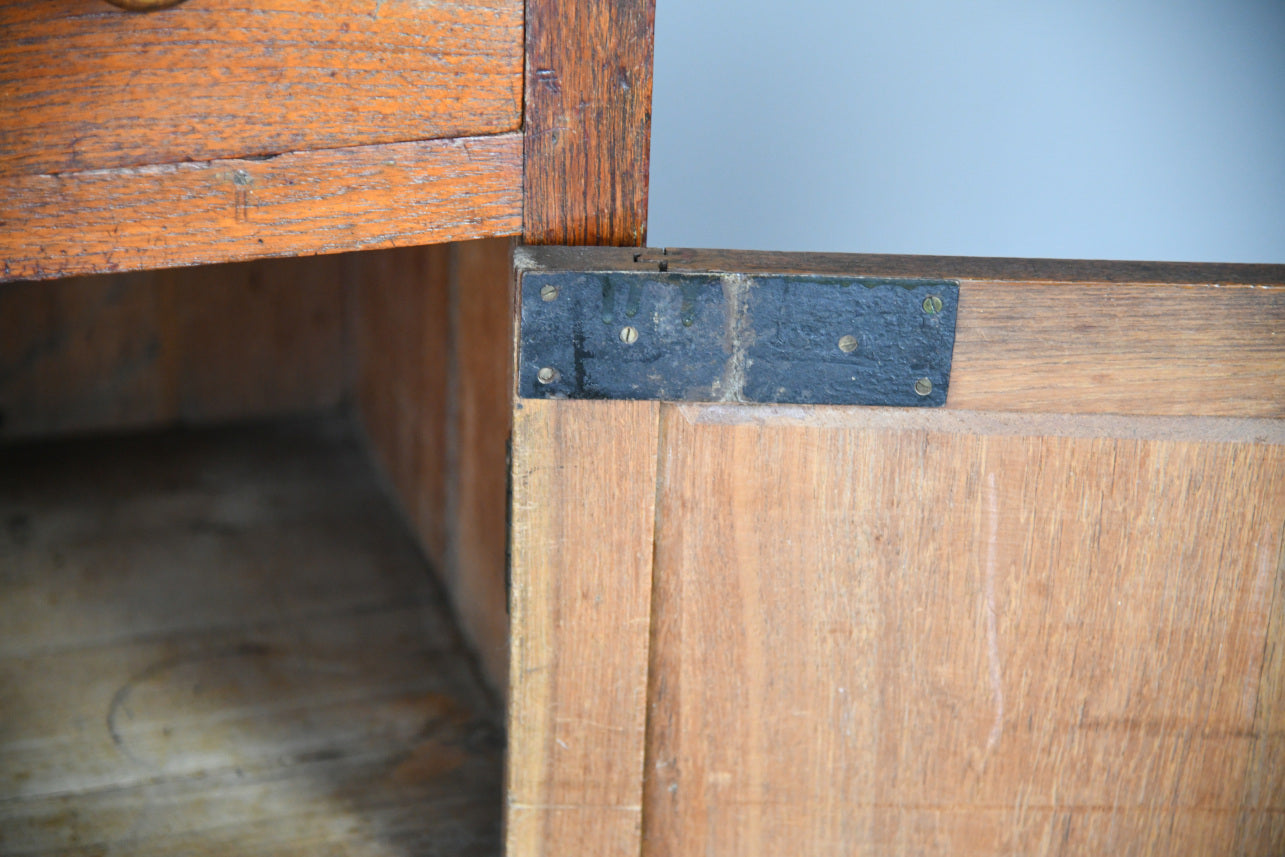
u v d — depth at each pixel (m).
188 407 1.51
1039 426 0.86
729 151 1.26
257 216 0.83
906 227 1.31
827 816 0.90
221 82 0.81
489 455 1.06
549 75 0.85
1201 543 0.88
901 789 0.90
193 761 1.04
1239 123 1.30
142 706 1.07
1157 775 0.90
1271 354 0.86
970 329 0.85
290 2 0.82
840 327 0.85
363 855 0.98
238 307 1.49
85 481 1.37
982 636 0.88
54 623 1.14
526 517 0.86
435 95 0.84
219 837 0.99
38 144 0.80
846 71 1.24
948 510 0.87
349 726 1.07
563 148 0.86
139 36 0.80
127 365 1.47
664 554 0.87
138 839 0.98
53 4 0.79
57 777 1.02
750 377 0.85
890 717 0.89
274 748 1.05
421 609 1.18
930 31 1.25
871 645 0.88
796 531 0.87
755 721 0.89
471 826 1.00
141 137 0.81
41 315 1.41
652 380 0.85
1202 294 0.85
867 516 0.87
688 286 0.84
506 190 0.86
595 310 0.84
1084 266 0.87
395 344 1.28
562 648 0.88
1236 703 0.89
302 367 1.55
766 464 0.86
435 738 1.06
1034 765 0.90
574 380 0.85
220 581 1.19
